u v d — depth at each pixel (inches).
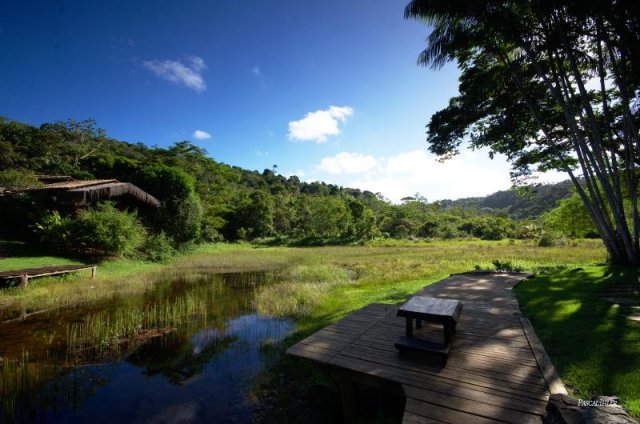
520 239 1775.3
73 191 695.7
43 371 219.8
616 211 445.1
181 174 987.9
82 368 225.0
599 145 443.8
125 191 810.8
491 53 492.1
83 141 1925.4
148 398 186.7
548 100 526.3
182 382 205.0
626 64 430.6
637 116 449.7
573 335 191.6
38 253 597.3
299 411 174.2
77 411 174.1
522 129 570.9
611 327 197.0
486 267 579.5
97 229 640.4
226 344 265.0
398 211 2672.2
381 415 162.2
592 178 472.4
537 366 155.1
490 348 177.9
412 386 140.4
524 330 204.7
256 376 210.8
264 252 1112.2
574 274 403.5
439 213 3341.5
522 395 130.8
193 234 978.7
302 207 2357.3
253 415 170.9
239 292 466.0
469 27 456.4
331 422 165.6
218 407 178.1
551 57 452.1
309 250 1230.3
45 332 294.5
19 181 761.0
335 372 164.7
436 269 589.9
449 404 126.5
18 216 696.4
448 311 171.5
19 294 410.9
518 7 426.6
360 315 249.6
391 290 400.8
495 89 503.5
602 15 367.6
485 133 571.8
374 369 156.5
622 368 147.6
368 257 904.9
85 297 420.8
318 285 469.1
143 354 247.4
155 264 732.0
